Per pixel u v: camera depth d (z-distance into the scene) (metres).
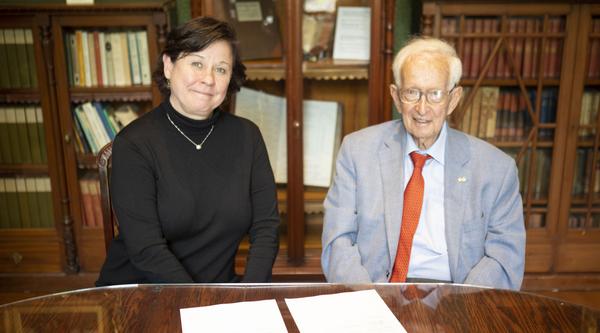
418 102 1.47
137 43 2.69
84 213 2.86
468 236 1.53
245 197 1.61
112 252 1.60
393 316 1.12
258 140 1.70
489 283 1.47
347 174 1.65
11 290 2.88
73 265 2.86
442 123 1.51
